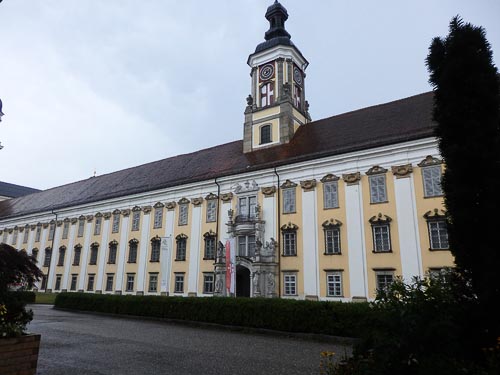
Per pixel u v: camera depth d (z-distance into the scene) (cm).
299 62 4516
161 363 1173
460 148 842
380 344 664
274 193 3419
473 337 722
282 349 1466
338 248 2955
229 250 3275
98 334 1794
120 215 4672
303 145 3647
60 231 5397
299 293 3039
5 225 6462
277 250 3244
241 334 1894
